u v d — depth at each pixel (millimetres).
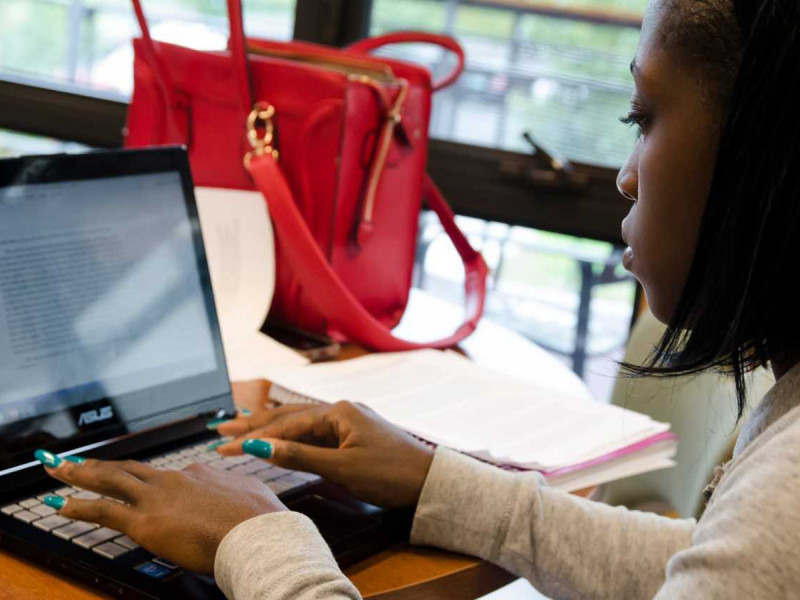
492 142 2213
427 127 1501
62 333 969
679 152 670
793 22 585
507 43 2186
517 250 2383
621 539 915
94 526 832
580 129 2164
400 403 1146
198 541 759
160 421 1025
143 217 1060
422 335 1501
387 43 1652
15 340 934
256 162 1339
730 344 654
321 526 859
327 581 714
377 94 1383
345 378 1223
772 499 580
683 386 1267
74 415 958
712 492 732
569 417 1151
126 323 1022
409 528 912
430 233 2396
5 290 937
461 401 1176
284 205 1327
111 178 1041
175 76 1472
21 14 2471
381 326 1359
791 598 561
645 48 688
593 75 2141
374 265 1464
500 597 1312
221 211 1405
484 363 1412
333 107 1355
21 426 917
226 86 1429
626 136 2129
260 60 1403
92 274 1003
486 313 2461
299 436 938
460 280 2398
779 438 606
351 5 2248
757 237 613
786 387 660
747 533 580
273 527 754
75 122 2412
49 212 982
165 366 1045
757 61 602
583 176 2107
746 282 630
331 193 1380
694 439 1226
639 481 1331
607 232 2109
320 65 1479
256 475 946
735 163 621
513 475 944
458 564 887
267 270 1425
